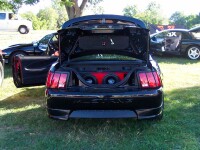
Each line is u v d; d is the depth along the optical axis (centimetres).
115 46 468
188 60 1169
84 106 400
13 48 988
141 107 400
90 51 477
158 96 402
